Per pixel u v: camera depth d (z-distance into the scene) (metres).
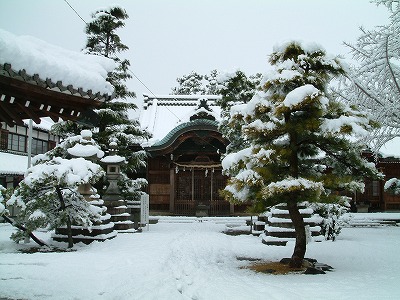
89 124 7.22
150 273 9.01
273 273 9.41
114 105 21.09
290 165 10.27
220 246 14.16
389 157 28.02
